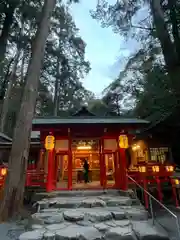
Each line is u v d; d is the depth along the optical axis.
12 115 20.00
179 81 8.34
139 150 13.77
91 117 8.59
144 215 4.71
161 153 11.91
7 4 12.40
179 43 9.65
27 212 5.98
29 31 15.34
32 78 6.67
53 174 7.63
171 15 9.76
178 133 11.33
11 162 5.64
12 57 17.80
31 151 13.31
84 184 8.73
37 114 22.00
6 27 13.84
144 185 6.86
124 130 7.81
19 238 3.52
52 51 18.12
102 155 7.99
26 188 8.02
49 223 4.34
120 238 3.62
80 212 4.77
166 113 10.51
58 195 6.54
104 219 4.45
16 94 19.33
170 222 4.74
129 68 17.81
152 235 3.61
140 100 13.43
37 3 12.17
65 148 8.02
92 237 3.59
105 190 6.88
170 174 6.94
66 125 7.24
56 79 20.58
